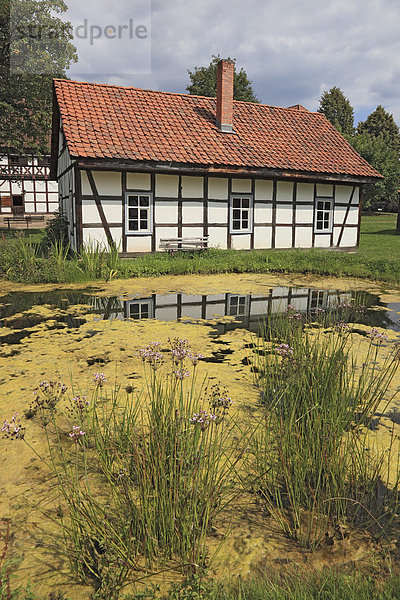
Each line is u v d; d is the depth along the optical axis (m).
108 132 14.55
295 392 3.90
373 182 18.08
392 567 2.26
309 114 20.41
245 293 9.69
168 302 8.79
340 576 2.14
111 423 3.63
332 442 2.95
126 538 2.30
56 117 17.20
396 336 6.39
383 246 19.67
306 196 17.31
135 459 2.53
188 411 3.03
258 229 16.66
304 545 2.44
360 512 2.69
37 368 5.11
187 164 14.60
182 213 15.31
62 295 9.48
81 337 6.37
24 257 11.75
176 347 3.70
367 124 69.44
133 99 16.59
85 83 16.31
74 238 14.80
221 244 16.08
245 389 4.49
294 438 3.09
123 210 14.41
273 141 17.58
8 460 3.24
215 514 2.54
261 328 6.86
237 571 2.25
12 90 25.17
